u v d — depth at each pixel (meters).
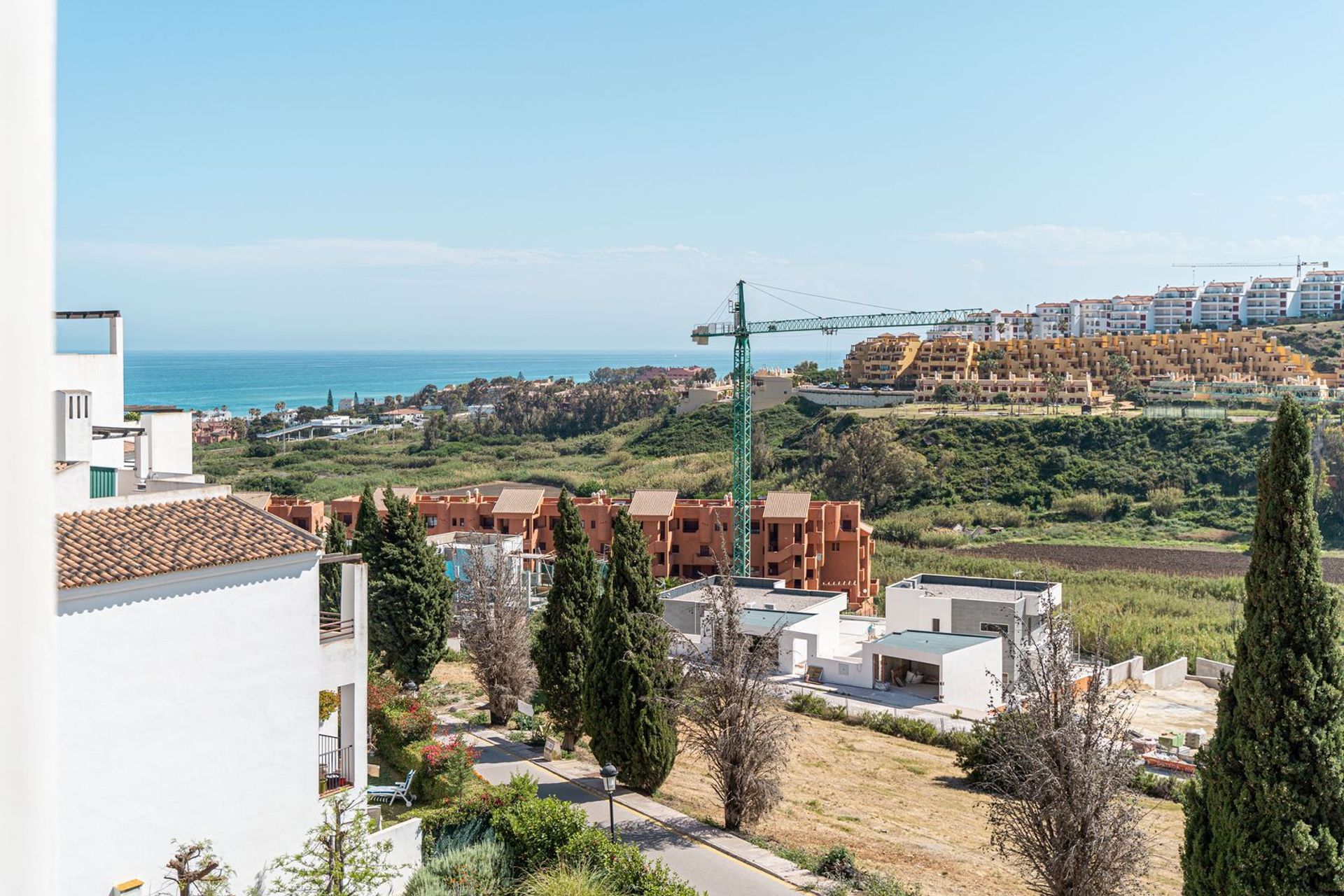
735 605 32.31
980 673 55.97
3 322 1.91
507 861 24.94
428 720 31.08
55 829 2.04
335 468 167.12
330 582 46.88
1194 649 69.19
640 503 88.81
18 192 1.92
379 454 183.12
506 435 198.75
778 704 33.28
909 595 61.16
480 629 43.22
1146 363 188.75
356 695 24.84
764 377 190.00
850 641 65.12
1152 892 27.28
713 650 32.22
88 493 22.09
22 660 1.96
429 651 46.28
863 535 88.75
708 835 30.19
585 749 39.72
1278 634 19.41
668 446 171.00
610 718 33.38
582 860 24.12
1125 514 123.69
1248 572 20.06
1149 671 64.19
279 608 22.77
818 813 34.53
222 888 21.22
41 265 1.96
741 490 114.88
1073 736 23.38
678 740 37.62
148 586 20.39
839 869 27.31
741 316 128.62
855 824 33.47
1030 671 25.64
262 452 183.88
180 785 20.95
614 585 33.41
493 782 34.28
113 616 19.89
